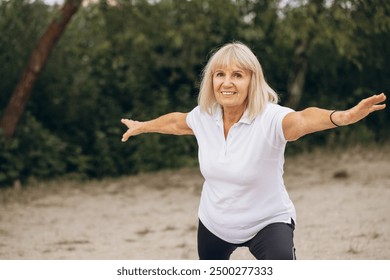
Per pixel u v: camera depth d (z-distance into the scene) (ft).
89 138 49.39
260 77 13.04
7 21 43.88
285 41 46.50
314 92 53.78
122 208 35.19
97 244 26.71
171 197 38.24
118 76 50.85
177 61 51.21
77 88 48.24
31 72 43.01
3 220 32.01
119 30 45.03
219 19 49.37
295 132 12.35
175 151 50.37
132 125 15.30
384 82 50.55
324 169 43.39
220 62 13.05
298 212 30.45
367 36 42.24
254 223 13.21
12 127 43.32
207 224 13.94
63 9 42.52
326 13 40.37
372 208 29.78
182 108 51.21
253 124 12.86
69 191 41.11
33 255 24.77
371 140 51.83
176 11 46.91
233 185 13.10
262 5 46.34
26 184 43.27
